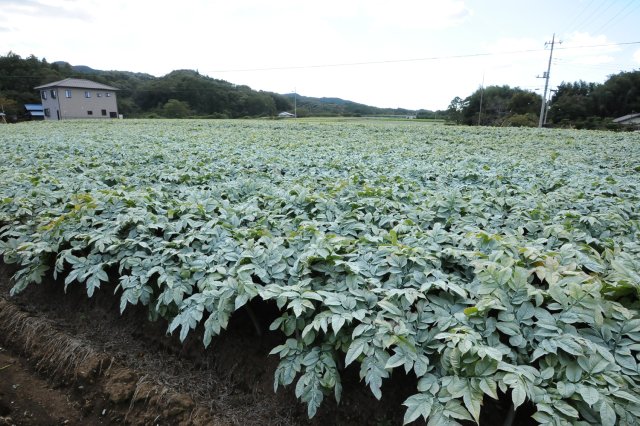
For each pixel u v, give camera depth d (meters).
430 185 6.56
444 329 2.40
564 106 51.31
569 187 6.22
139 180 6.61
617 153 11.12
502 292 2.57
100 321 3.96
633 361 2.18
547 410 1.91
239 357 3.27
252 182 6.08
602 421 1.83
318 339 2.74
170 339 3.59
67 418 2.98
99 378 3.22
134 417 2.90
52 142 11.55
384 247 3.27
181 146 11.45
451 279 2.99
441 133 19.36
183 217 4.23
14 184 6.08
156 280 3.49
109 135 15.54
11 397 3.16
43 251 4.07
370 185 6.16
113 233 3.95
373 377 2.23
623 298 2.71
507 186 6.38
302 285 2.87
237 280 2.91
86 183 6.04
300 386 2.41
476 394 2.03
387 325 2.41
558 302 2.46
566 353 2.21
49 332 3.76
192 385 3.14
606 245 3.77
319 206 4.68
